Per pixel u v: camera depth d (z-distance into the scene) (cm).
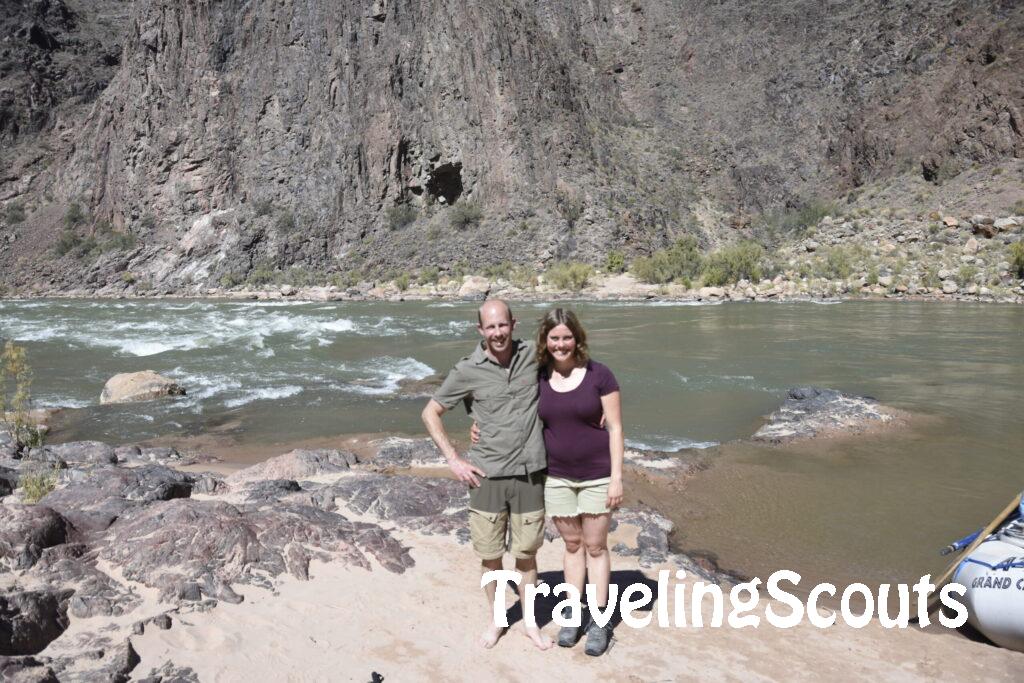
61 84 8731
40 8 9362
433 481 598
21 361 975
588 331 2170
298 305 3916
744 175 6372
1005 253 3894
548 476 357
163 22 6825
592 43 7838
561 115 6225
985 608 376
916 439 855
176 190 6475
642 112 7225
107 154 7006
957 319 2403
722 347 1750
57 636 339
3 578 367
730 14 7644
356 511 536
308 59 6569
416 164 6122
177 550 414
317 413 1051
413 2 6544
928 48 6284
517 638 369
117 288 5912
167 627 353
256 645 346
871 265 4062
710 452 804
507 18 6372
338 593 405
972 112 5316
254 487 571
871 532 561
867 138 5978
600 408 347
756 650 363
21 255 6794
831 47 6944
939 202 4925
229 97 6625
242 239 5931
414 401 1128
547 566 464
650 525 549
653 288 4188
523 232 5503
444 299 4278
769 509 617
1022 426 914
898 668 348
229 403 1130
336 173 6216
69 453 768
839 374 1344
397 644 357
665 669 342
